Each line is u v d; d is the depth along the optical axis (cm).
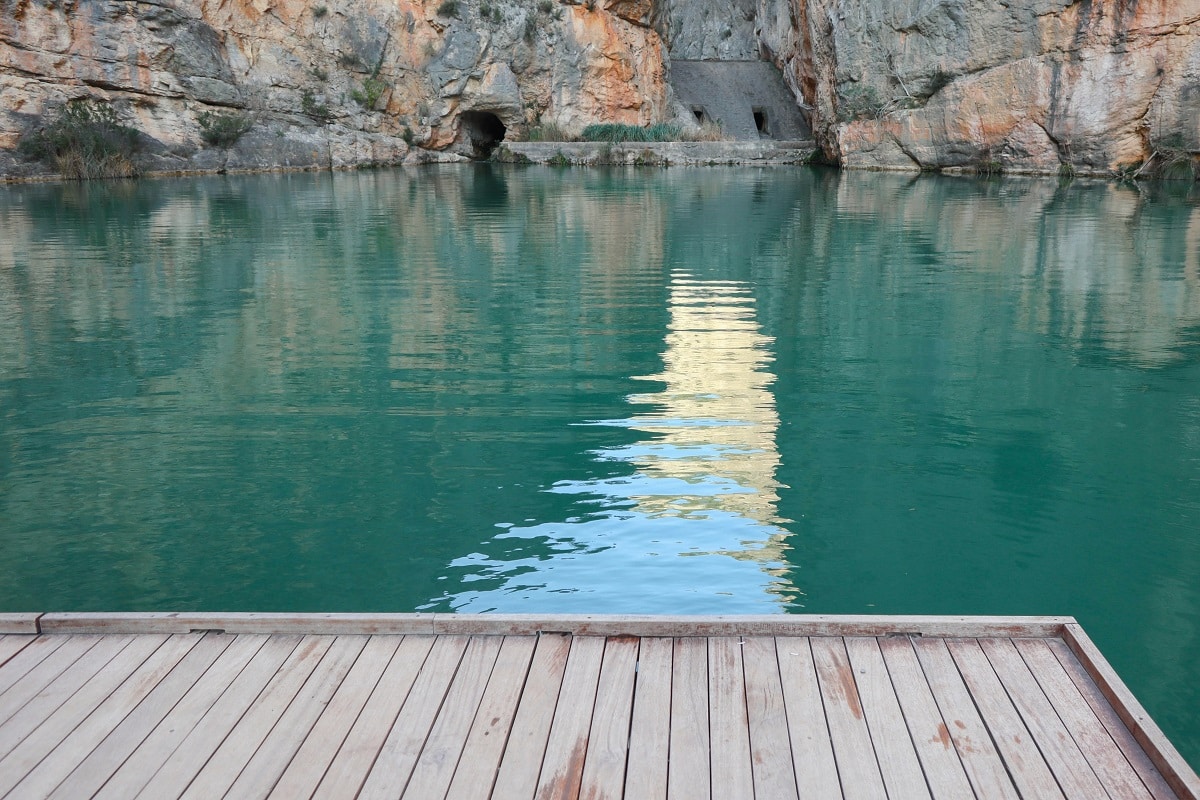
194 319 917
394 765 275
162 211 1738
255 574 455
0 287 1057
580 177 2609
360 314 936
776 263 1194
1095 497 526
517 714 296
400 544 481
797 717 294
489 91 3272
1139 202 1750
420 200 1953
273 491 543
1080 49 2278
